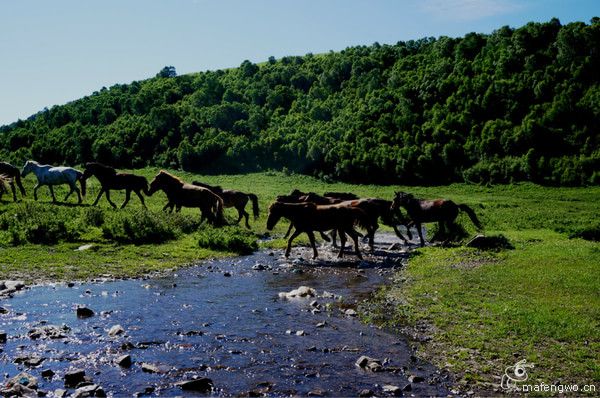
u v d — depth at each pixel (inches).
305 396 339.9
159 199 1552.7
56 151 3636.8
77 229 873.5
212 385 352.2
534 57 3567.9
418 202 1003.3
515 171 2817.4
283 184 2989.7
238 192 1198.3
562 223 1300.4
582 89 3243.1
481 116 3410.4
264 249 956.6
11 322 471.2
